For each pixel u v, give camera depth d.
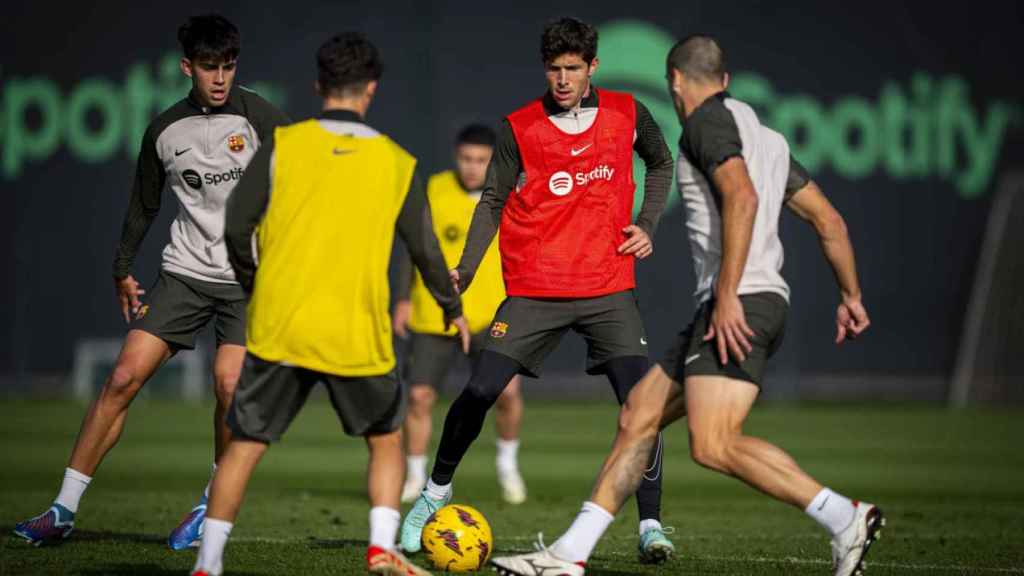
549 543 23.28
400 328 31.62
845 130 67.75
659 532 20.25
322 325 15.58
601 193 20.92
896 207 68.12
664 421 17.34
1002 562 21.23
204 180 21.03
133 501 30.11
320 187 15.64
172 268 21.27
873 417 60.31
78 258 65.00
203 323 21.61
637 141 21.69
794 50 67.50
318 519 26.66
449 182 33.03
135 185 21.61
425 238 16.12
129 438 47.62
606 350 21.09
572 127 20.78
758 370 16.31
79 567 18.58
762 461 16.08
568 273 20.81
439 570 19.30
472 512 19.52
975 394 68.25
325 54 15.99
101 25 65.31
